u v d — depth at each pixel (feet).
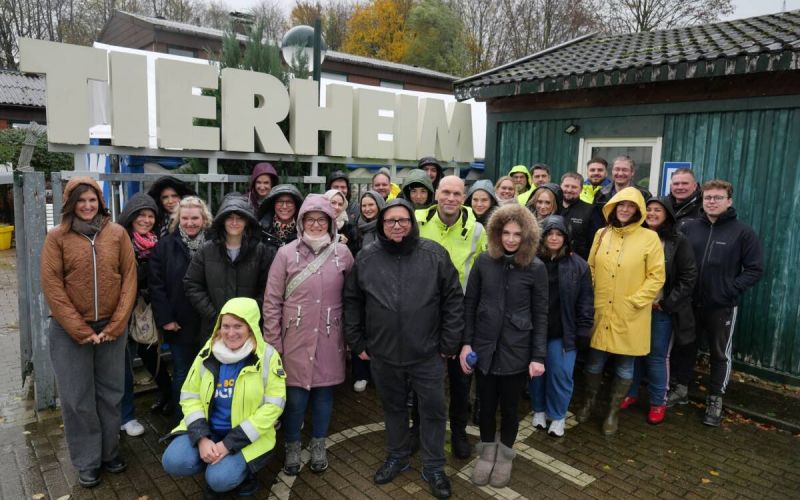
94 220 10.30
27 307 14.47
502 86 20.93
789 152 15.56
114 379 10.78
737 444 12.71
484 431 10.96
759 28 20.74
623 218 12.61
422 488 10.73
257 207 15.06
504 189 16.16
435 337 10.12
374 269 10.05
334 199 14.88
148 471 11.17
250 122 16.80
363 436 12.87
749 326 16.60
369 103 19.70
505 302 10.52
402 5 95.81
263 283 11.58
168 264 11.80
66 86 13.85
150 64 22.98
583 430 13.34
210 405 9.73
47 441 12.26
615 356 13.01
